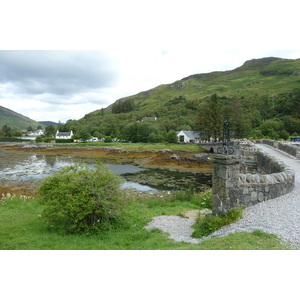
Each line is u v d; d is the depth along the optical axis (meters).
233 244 5.84
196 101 152.25
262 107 104.56
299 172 14.25
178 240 7.70
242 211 8.51
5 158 51.69
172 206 13.62
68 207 8.60
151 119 136.00
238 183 8.77
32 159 49.75
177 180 26.55
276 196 9.50
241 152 19.11
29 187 22.89
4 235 8.76
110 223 9.45
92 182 9.16
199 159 38.84
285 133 62.50
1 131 146.12
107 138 86.94
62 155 58.03
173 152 52.09
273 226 6.75
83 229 9.10
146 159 43.62
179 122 110.00
